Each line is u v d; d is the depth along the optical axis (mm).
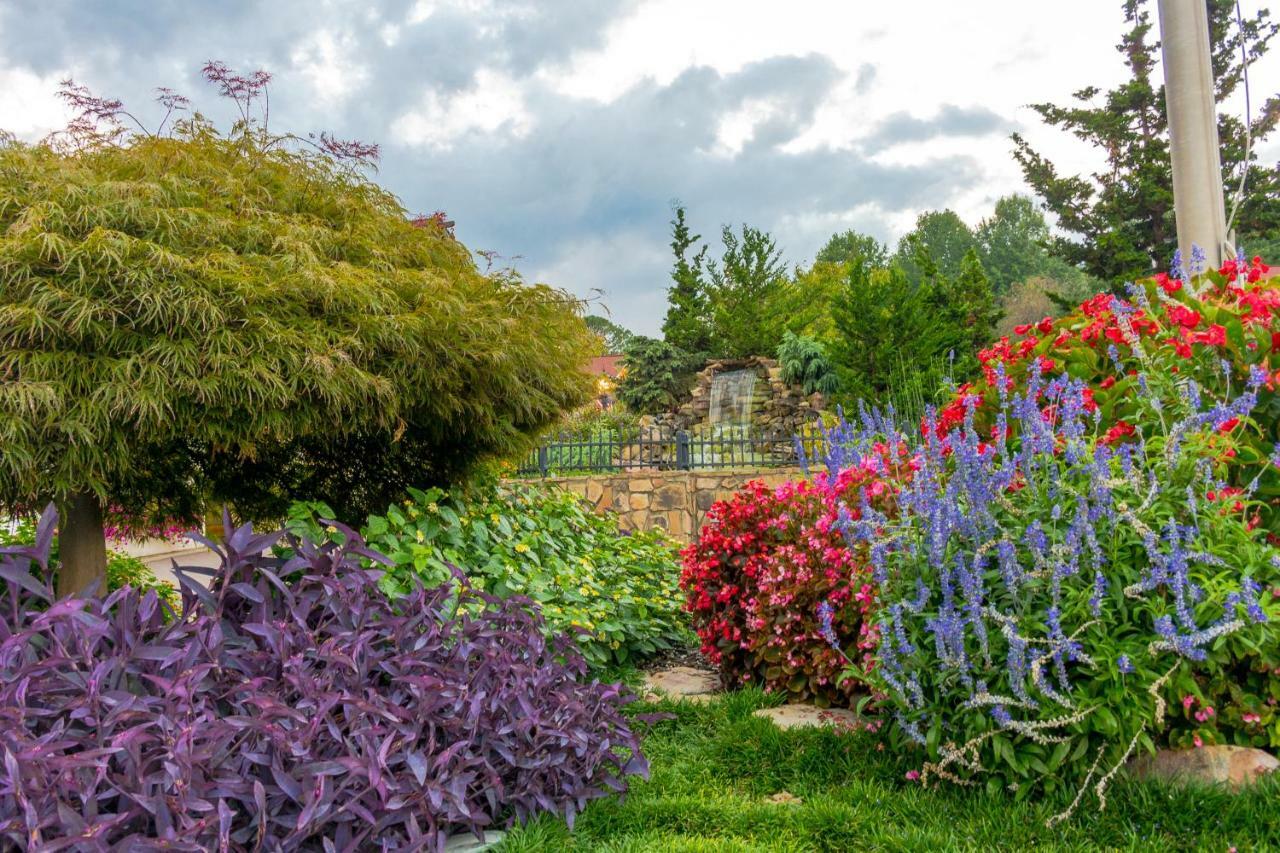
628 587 5719
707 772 3229
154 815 1939
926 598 2789
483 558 4645
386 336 3531
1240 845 2271
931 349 13445
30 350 3068
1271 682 2645
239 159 4062
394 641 2863
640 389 20375
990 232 56688
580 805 2768
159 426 3240
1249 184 14664
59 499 3678
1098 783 2535
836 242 49969
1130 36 16438
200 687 2332
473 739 2623
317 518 4004
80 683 2152
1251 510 3268
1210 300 3793
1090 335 3844
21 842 1738
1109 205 16484
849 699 3957
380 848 2301
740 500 4902
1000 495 2924
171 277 3188
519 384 4316
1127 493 2836
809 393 16422
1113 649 2574
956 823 2594
